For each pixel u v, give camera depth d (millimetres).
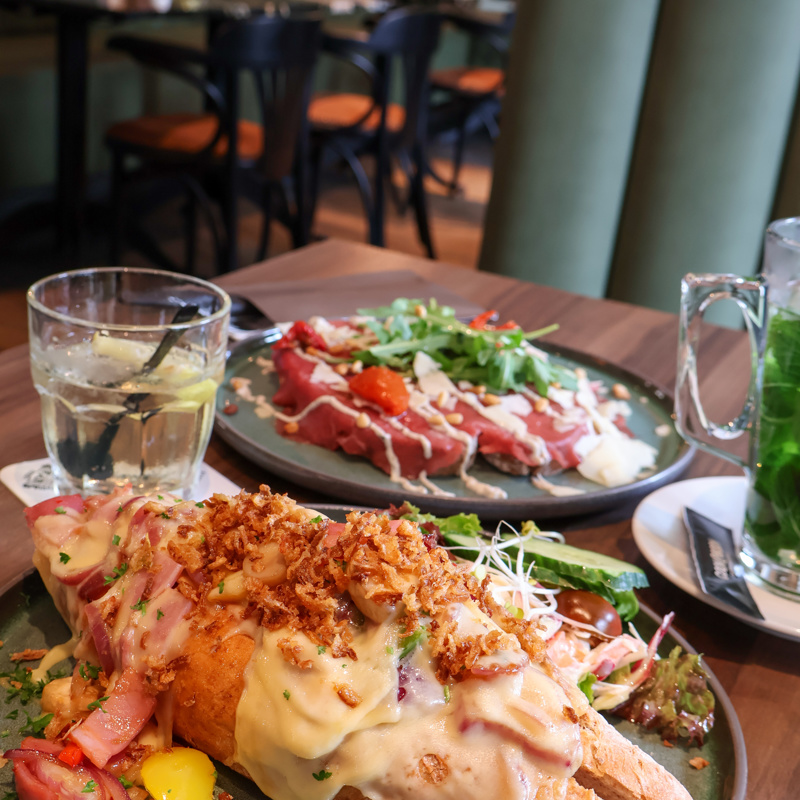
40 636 496
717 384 809
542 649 455
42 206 2158
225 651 447
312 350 740
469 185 3197
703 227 1319
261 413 717
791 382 542
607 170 1361
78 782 427
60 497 511
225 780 448
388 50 1887
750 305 579
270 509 469
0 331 1712
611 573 525
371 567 438
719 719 488
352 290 874
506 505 605
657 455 712
